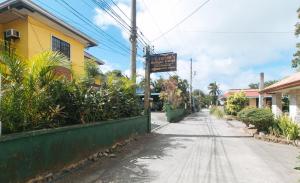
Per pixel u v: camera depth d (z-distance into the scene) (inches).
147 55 620.4
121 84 475.2
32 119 241.6
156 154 351.9
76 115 319.6
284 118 516.1
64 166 253.4
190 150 385.4
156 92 1592.0
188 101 1898.4
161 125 775.7
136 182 231.1
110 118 403.9
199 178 247.3
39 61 256.4
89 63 410.9
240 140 495.5
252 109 570.9
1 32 471.8
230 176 256.1
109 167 278.8
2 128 209.0
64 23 507.2
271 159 334.3
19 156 195.5
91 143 310.2
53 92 278.2
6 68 237.6
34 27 467.5
